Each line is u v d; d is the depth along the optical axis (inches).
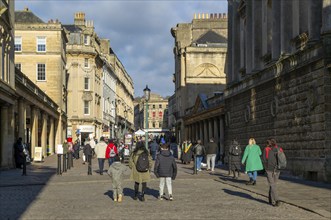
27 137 1883.6
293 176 1035.9
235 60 1697.8
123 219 492.4
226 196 708.0
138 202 641.6
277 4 1248.8
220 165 1649.9
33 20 2588.6
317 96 927.0
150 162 660.7
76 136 3026.6
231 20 1765.5
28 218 501.7
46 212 546.9
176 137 3659.0
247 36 1518.2
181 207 586.2
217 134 2252.7
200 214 525.7
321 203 599.2
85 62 3097.9
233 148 1042.7
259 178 1027.9
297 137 1029.8
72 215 522.6
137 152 660.7
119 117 4557.1
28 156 1614.2
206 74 3262.8
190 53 3265.3
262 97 1286.9
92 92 3122.5
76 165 1647.4
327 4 909.2
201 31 3572.8
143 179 654.5
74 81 3065.9
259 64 1432.1
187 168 1485.0
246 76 1512.1
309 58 967.6
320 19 986.1
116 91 4463.6
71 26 3250.5
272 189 596.7
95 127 3184.1
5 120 1343.5
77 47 3061.0
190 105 3255.4
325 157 897.5
